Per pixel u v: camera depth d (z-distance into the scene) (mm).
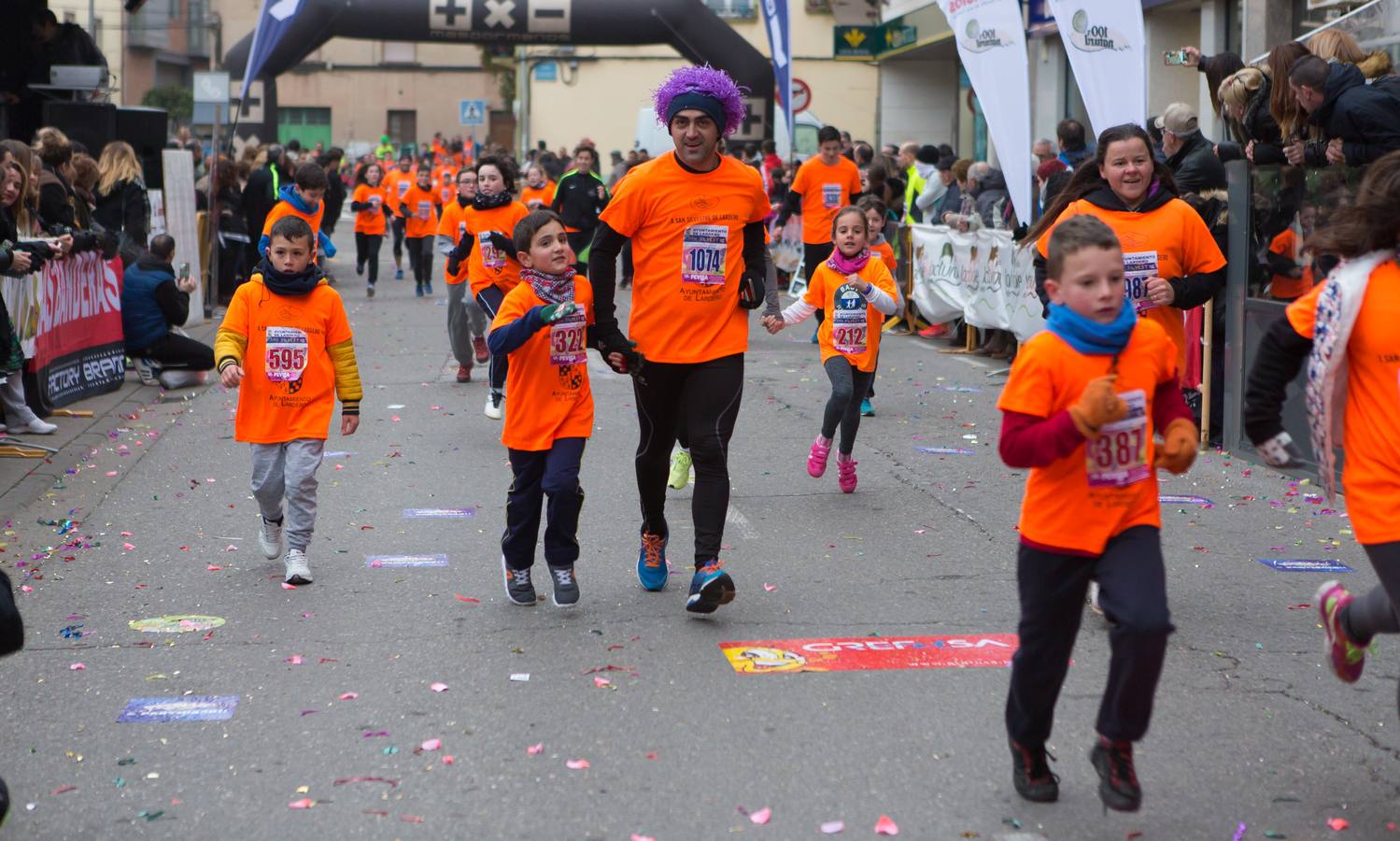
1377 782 4121
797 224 20891
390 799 4027
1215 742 4434
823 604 5969
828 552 6832
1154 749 4379
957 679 5016
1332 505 3922
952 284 14406
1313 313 3805
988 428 10203
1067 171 11719
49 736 4512
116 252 11898
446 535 7191
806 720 4633
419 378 12648
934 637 5496
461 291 12117
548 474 5688
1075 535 3748
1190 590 6176
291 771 4234
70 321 10914
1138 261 5809
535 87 43125
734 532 7246
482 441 9688
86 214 11711
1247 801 3996
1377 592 3934
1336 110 7605
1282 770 4215
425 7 25234
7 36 17172
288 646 5434
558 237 5605
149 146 17266
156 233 15250
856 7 31250
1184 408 3812
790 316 7980
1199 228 5844
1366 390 3748
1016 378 3754
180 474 8703
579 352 5730
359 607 5941
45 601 6043
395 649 5379
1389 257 3746
